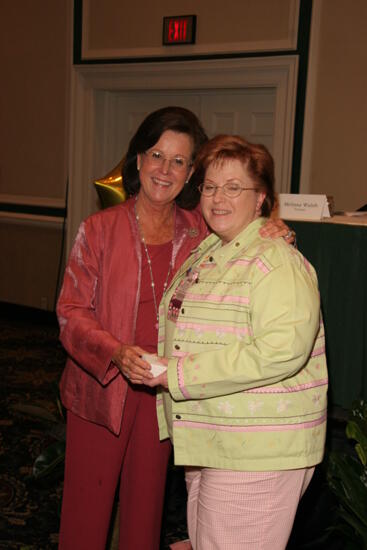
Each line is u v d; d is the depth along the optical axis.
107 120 5.79
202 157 1.63
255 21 4.80
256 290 1.50
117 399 1.87
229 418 1.51
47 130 6.05
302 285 1.48
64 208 5.99
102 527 2.00
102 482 1.97
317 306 1.48
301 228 2.45
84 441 1.97
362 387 2.38
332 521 2.33
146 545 2.03
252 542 1.55
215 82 5.04
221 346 1.54
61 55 5.85
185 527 2.69
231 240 1.65
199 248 1.83
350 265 2.37
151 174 1.87
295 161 4.81
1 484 2.97
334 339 2.43
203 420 1.55
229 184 1.58
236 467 1.52
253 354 1.44
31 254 6.23
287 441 1.51
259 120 5.20
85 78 5.65
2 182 6.37
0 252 6.39
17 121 6.23
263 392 1.51
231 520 1.54
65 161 5.97
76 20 5.64
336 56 4.54
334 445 2.60
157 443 1.98
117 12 5.38
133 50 5.32
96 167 5.81
